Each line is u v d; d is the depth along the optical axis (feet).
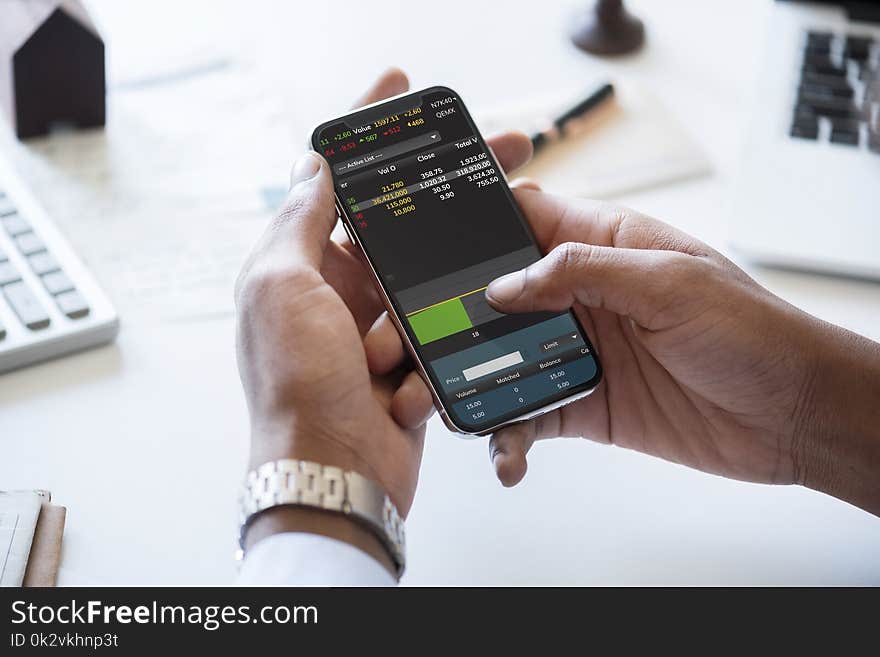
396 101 2.21
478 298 2.09
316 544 1.71
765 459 2.16
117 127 2.80
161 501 2.07
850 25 3.05
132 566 1.97
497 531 2.08
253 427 1.83
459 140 2.20
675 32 3.22
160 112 2.85
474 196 2.16
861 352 2.02
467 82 3.01
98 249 2.51
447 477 2.16
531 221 2.32
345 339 1.83
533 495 2.14
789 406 2.05
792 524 2.12
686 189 2.75
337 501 1.72
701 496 2.16
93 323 2.28
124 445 2.15
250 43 3.08
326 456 1.78
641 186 2.74
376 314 2.24
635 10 3.29
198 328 2.38
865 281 2.56
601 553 2.05
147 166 2.71
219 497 2.09
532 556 2.04
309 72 3.02
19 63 2.59
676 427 2.22
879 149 2.74
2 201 2.45
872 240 2.55
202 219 2.60
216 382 2.28
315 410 1.79
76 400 2.22
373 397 1.97
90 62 2.66
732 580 2.02
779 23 3.05
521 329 2.09
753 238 2.55
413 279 2.07
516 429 2.08
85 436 2.16
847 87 2.86
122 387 2.25
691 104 3.00
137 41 3.06
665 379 2.20
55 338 2.25
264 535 1.73
